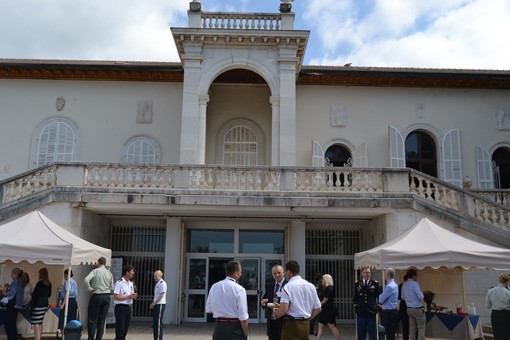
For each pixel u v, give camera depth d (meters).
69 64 18.61
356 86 19.70
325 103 19.55
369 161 19.17
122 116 19.23
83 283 14.19
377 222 15.17
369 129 19.39
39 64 18.56
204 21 17.36
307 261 16.77
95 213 15.20
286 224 16.11
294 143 16.45
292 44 17.12
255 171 14.36
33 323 10.24
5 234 10.08
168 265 15.34
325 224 17.00
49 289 10.60
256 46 17.20
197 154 16.44
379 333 11.05
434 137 19.50
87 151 18.94
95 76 19.23
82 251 10.20
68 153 18.91
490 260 9.91
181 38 16.95
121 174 14.22
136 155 18.97
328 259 16.84
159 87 19.47
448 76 19.11
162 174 14.31
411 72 18.95
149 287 16.23
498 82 19.48
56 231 10.45
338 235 17.02
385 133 19.39
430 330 11.31
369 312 9.86
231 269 6.42
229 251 16.44
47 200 13.69
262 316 15.99
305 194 14.05
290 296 6.52
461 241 10.68
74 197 13.77
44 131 19.02
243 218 15.79
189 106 16.70
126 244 16.52
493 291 9.52
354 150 19.14
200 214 15.22
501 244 13.32
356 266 11.86
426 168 19.59
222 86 19.83
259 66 17.11
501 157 19.81
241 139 19.50
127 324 10.38
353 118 19.45
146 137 19.09
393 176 14.23
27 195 13.80
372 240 15.68
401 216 13.98
